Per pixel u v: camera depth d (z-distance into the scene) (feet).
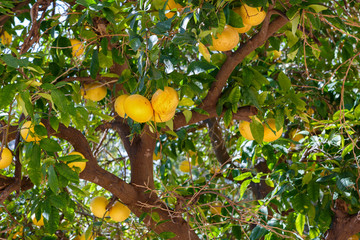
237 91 7.38
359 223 9.07
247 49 7.37
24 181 8.01
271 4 6.77
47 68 8.29
